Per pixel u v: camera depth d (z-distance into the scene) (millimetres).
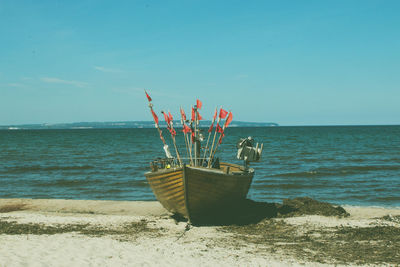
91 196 19531
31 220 12938
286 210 14148
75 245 9203
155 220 13250
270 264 7887
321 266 7777
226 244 9711
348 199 18250
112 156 43312
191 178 11430
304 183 22859
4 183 23422
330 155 42250
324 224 12234
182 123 13367
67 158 40656
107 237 10469
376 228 11531
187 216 12500
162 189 12523
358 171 28266
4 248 8719
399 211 14914
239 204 13859
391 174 26750
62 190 21188
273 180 24094
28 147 60594
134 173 28203
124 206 16297
